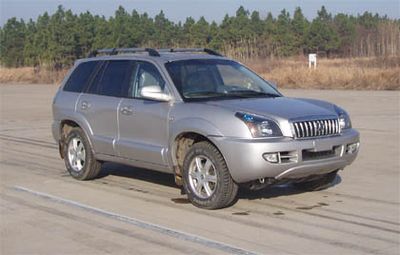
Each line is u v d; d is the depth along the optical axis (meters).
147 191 8.89
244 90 8.59
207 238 6.51
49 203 8.23
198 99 8.16
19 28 74.06
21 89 39.56
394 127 15.64
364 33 68.94
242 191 8.71
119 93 9.06
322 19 84.44
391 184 9.09
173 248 6.20
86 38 64.50
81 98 9.69
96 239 6.57
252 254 5.96
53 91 36.62
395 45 46.22
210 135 7.52
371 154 11.72
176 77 8.38
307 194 8.50
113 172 10.32
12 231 6.92
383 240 6.36
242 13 70.75
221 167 7.49
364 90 29.31
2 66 74.25
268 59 43.41
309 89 30.70
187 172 7.87
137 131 8.63
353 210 7.60
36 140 14.91
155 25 74.62
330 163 7.63
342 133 7.88
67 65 62.25
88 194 8.76
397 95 25.62
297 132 7.39
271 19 71.12
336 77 31.73
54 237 6.67
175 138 8.02
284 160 7.29
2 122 19.38
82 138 9.61
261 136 7.27
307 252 6.00
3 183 9.59
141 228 6.95
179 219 7.30
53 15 65.94
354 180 9.39
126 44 67.50
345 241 6.33
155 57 8.80
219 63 8.97
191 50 9.61
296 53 66.38
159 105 8.30
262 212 7.57
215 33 64.31
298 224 7.00
